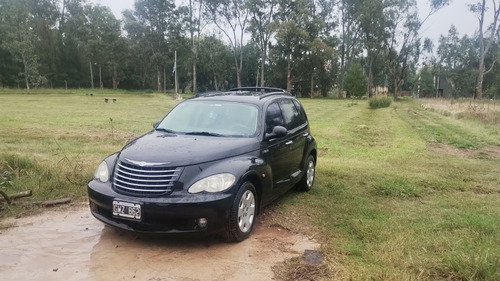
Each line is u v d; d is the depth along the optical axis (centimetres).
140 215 436
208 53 8288
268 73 8088
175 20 7962
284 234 512
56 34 8031
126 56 8406
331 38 7412
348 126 2069
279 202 652
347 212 603
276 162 581
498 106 3216
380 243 474
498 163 1108
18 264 420
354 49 7662
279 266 420
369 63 7438
